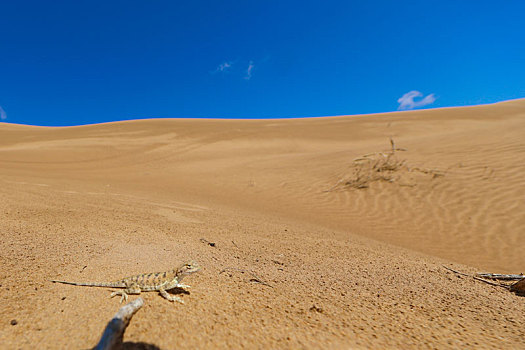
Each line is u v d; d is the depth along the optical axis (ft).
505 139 56.44
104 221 22.89
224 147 120.78
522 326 11.32
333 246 23.95
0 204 24.22
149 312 8.89
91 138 130.93
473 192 40.34
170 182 68.18
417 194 43.60
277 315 9.91
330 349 8.09
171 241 19.15
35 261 12.39
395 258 21.91
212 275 13.35
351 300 12.33
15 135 137.39
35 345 6.93
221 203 45.24
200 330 8.26
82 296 9.67
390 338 9.22
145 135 138.41
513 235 29.45
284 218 37.63
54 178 59.93
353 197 47.55
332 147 114.83
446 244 29.50
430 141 67.15
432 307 12.52
